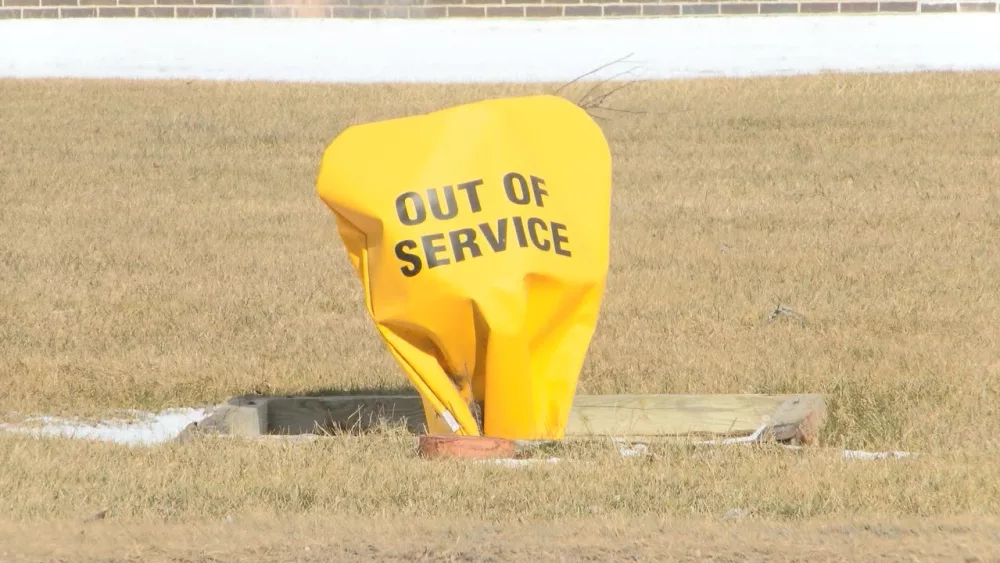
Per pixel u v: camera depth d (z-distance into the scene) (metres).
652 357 45.44
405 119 35.56
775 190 74.00
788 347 46.66
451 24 99.50
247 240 65.81
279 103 88.25
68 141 82.69
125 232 67.12
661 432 37.50
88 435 37.06
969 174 75.94
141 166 79.12
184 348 47.44
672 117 85.38
